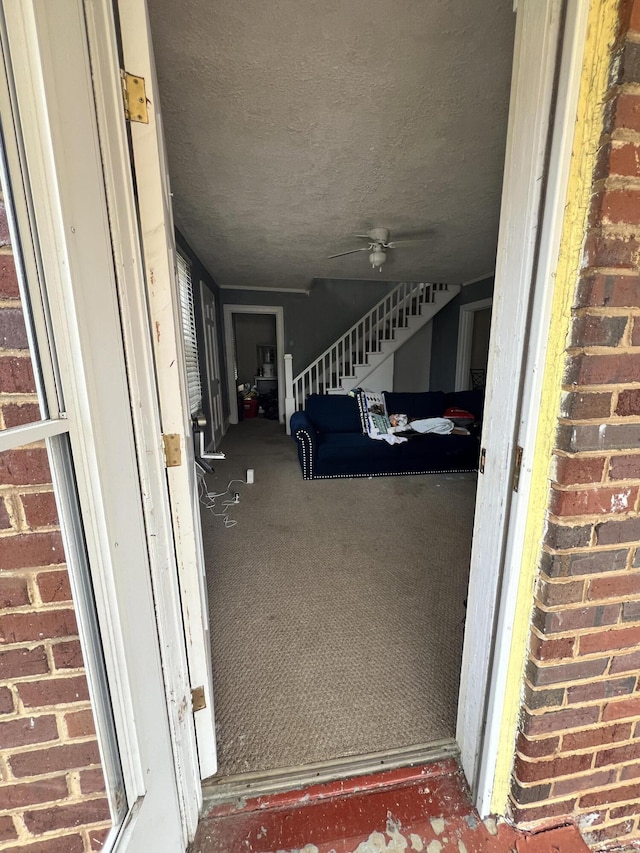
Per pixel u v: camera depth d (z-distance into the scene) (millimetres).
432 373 6680
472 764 962
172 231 889
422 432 3768
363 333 5812
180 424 789
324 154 1886
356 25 1146
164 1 1060
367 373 5789
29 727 704
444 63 1305
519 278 715
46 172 493
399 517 2686
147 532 733
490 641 872
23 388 563
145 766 721
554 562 750
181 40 1195
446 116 1594
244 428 5969
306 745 1084
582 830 948
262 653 1434
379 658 1413
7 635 666
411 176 2123
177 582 854
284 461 4121
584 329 660
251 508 2836
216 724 1146
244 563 2074
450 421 3820
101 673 678
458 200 2443
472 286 5391
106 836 721
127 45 628
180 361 833
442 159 1937
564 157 625
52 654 686
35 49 462
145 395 707
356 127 1669
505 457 785
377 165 1997
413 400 4227
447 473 3680
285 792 961
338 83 1399
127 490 664
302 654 1432
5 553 635
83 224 545
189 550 860
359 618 1634
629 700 875
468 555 2172
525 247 696
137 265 676
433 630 1562
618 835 977
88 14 545
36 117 479
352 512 2770
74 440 573
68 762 725
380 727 1141
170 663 818
